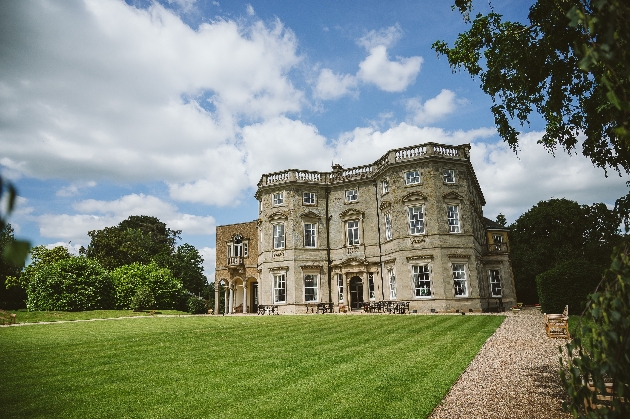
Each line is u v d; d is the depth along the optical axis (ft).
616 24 9.21
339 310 104.47
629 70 9.29
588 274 75.61
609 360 9.96
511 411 21.45
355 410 21.89
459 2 27.48
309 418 20.88
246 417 21.25
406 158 102.01
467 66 29.86
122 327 65.57
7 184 5.47
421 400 23.29
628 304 9.98
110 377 29.99
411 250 97.91
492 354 36.45
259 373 30.60
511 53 25.11
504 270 117.50
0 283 147.95
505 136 29.40
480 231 120.26
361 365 32.63
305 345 43.52
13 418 21.44
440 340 44.73
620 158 22.07
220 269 139.03
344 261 112.47
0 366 34.12
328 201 120.47
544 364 31.94
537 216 165.37
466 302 92.79
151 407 23.07
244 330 58.44
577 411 10.98
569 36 20.38
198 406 23.12
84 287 112.16
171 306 130.31
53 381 28.91
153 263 136.67
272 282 115.55
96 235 177.88
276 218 118.52
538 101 28.12
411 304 95.86
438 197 97.50
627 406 9.96
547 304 78.38
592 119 21.94
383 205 107.76
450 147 101.45
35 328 66.23
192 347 43.21
